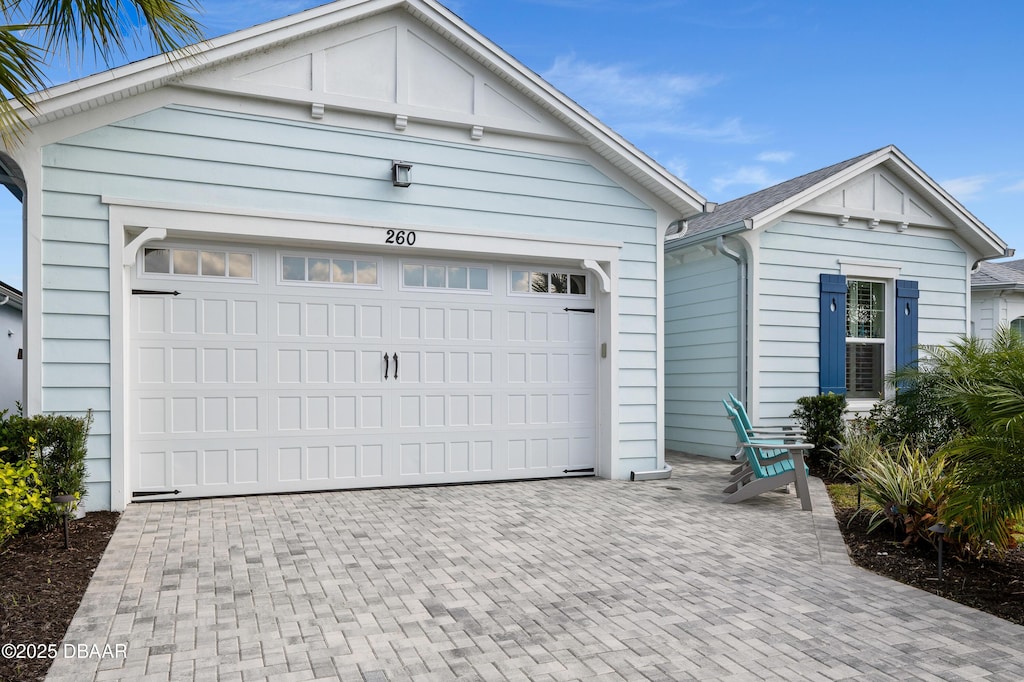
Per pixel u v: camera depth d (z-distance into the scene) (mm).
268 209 7023
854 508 6910
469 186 7879
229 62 6844
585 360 8711
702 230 10656
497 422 8242
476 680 3209
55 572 4645
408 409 7828
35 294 6230
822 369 10352
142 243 6602
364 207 7410
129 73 6305
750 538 5762
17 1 4680
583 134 8242
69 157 6367
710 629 3838
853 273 10727
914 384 9070
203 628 3783
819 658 3471
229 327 7109
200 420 6984
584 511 6707
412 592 4398
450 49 7750
